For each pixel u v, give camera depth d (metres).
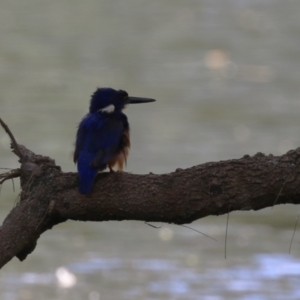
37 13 38.78
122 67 29.69
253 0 42.97
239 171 5.78
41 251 14.40
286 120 22.59
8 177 6.27
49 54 31.16
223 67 29.61
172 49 32.84
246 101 24.84
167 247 14.75
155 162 18.77
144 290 12.80
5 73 27.92
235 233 15.29
